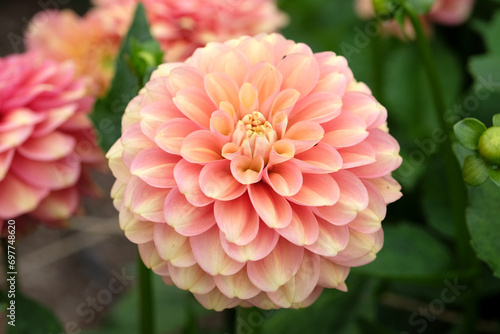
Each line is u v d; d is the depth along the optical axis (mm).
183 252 347
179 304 555
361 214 354
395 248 456
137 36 441
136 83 442
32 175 444
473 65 500
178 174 343
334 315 481
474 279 451
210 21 503
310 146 352
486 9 603
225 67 367
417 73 585
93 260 719
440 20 567
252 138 358
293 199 347
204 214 349
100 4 560
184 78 363
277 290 350
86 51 554
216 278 346
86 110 478
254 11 531
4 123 441
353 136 355
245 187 353
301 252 350
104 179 760
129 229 352
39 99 460
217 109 365
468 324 483
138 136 355
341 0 663
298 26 664
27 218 470
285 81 370
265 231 351
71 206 461
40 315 451
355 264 356
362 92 368
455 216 442
